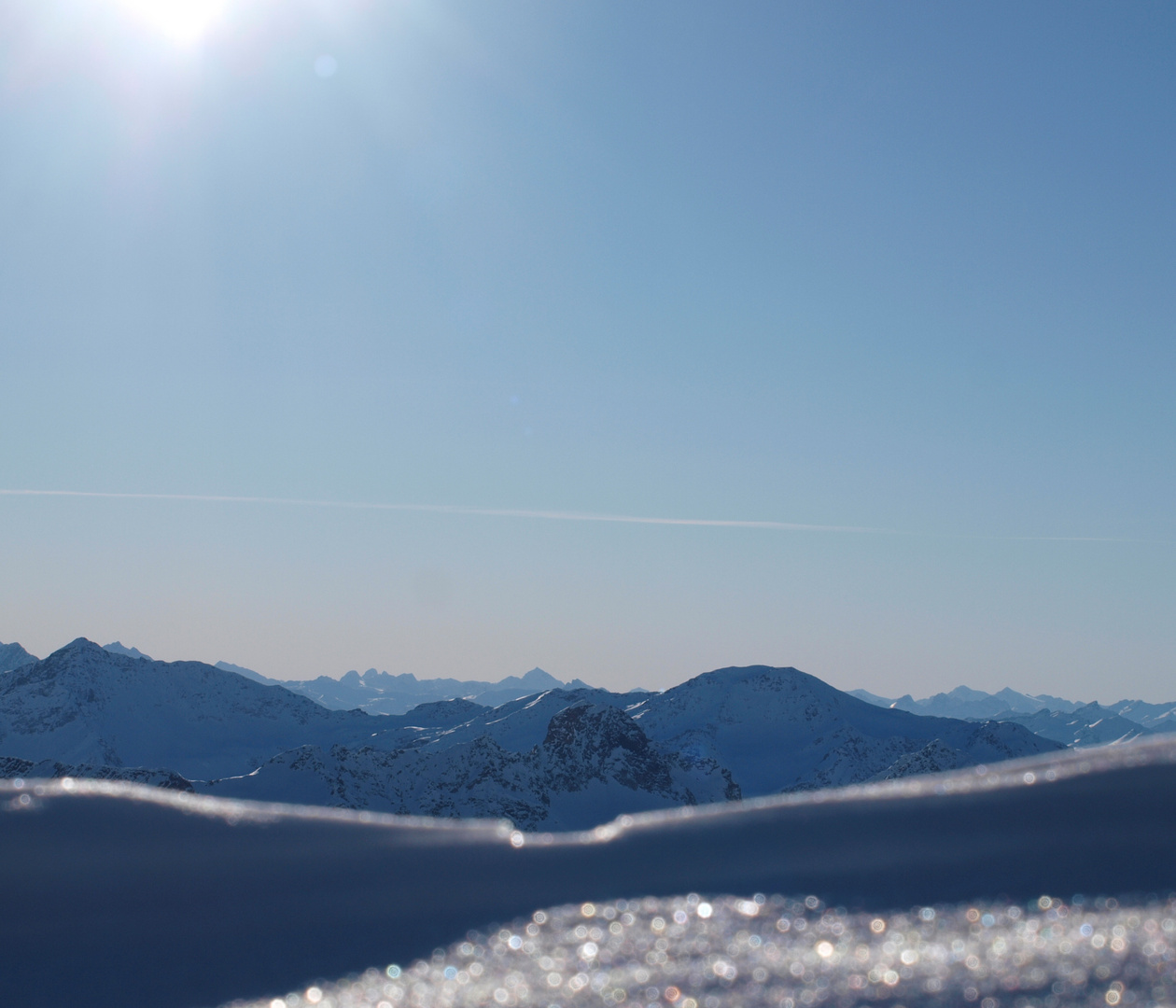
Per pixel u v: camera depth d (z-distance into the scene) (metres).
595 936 16.33
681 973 14.54
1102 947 14.37
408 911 17.69
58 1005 15.10
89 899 17.75
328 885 18.67
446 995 14.63
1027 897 16.56
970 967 14.09
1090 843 18.11
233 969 15.98
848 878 17.94
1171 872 16.81
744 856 19.14
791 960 14.75
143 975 15.88
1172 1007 12.20
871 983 13.75
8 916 17.09
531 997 14.20
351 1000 14.87
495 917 17.44
